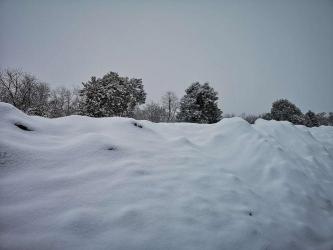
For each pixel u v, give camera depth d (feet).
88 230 9.18
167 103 143.13
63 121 18.04
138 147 16.31
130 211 10.38
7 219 8.89
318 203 16.70
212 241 10.00
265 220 12.88
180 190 12.76
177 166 15.23
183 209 11.33
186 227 10.34
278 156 20.03
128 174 12.87
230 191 14.03
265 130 28.14
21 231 8.57
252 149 21.02
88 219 9.59
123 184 12.05
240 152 21.11
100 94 64.75
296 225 13.75
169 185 12.93
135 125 19.71
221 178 15.16
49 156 13.00
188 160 16.35
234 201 13.28
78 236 8.85
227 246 10.01
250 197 14.40
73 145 14.33
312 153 25.40
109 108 65.82
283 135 27.91
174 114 142.61
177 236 9.80
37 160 12.41
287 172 18.43
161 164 14.99
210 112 78.28
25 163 11.98
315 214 15.48
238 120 25.13
